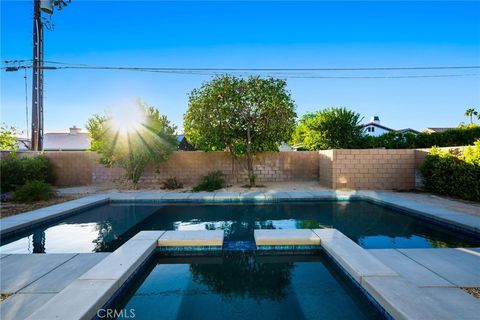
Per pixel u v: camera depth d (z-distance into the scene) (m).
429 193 9.77
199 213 7.69
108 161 11.52
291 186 11.88
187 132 12.01
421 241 5.12
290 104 11.36
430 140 14.36
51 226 6.41
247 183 12.97
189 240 4.66
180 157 13.11
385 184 11.00
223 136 11.69
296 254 4.68
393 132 15.39
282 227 6.24
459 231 5.53
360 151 11.03
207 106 11.08
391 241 5.13
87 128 11.35
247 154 12.16
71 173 13.11
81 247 4.93
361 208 8.22
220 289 3.48
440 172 9.23
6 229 5.35
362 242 5.08
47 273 3.50
